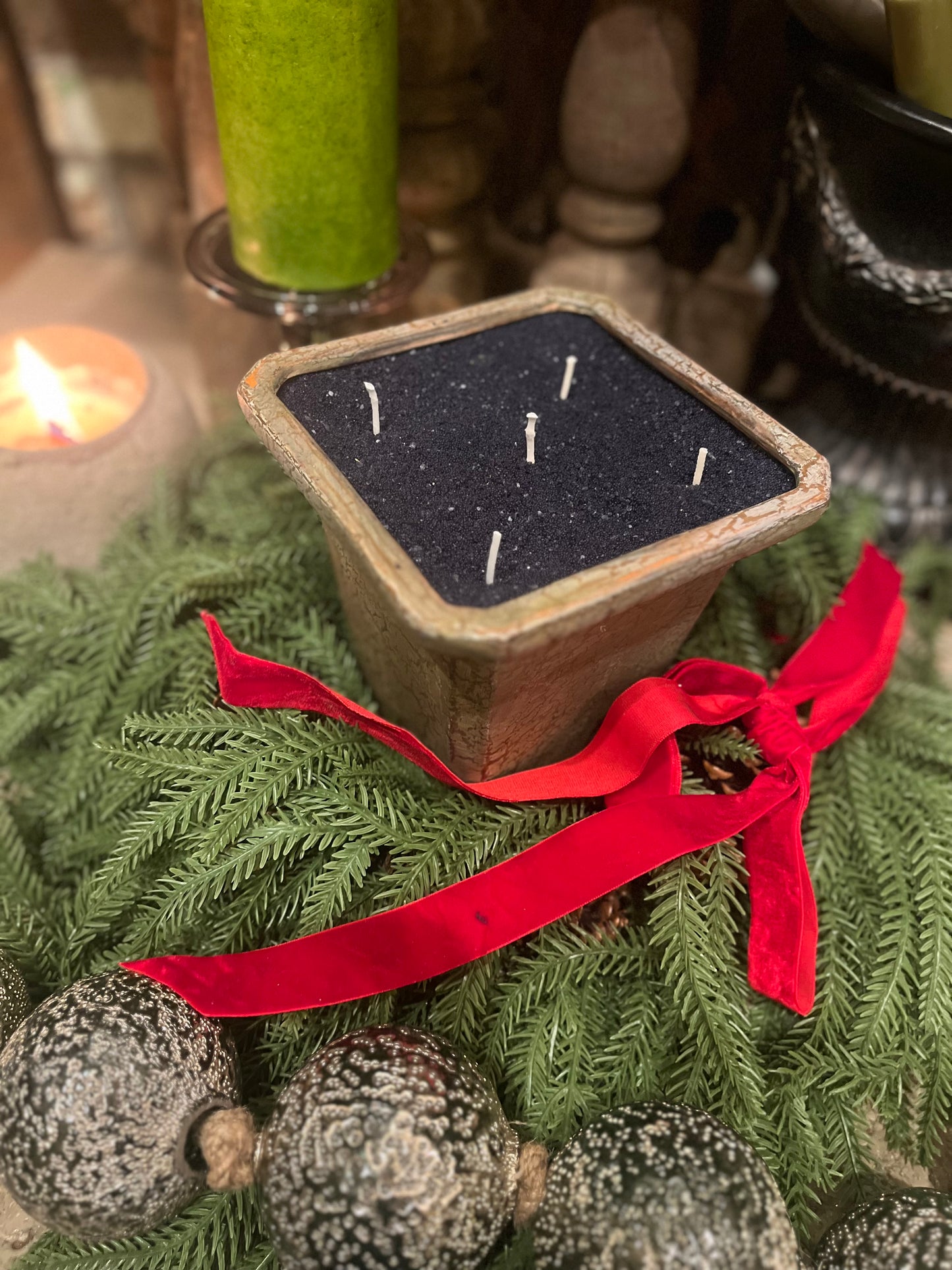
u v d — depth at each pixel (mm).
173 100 512
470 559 234
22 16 589
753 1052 265
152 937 261
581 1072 262
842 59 333
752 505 248
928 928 283
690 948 260
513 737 272
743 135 442
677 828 262
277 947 245
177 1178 229
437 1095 219
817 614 337
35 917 290
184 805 268
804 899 268
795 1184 256
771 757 289
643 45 391
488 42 430
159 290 659
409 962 248
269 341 495
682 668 288
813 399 451
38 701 328
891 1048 270
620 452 267
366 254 365
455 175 451
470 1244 214
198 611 351
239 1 293
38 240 683
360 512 224
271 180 334
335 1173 207
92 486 386
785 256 428
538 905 254
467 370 292
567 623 208
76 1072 220
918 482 434
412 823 277
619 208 446
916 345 360
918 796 313
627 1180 215
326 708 285
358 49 311
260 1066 278
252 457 391
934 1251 220
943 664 415
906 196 332
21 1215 269
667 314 516
